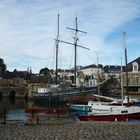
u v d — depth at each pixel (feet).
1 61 497.87
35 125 74.74
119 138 53.72
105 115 104.47
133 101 162.20
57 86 252.62
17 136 55.88
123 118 106.52
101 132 60.70
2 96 367.04
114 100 159.63
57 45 276.00
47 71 455.63
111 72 482.69
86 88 234.79
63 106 222.89
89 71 480.23
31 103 266.16
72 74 434.30
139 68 273.95
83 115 104.47
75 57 265.75
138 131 61.98
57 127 69.56
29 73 497.05
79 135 57.06
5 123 80.38
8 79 452.76
